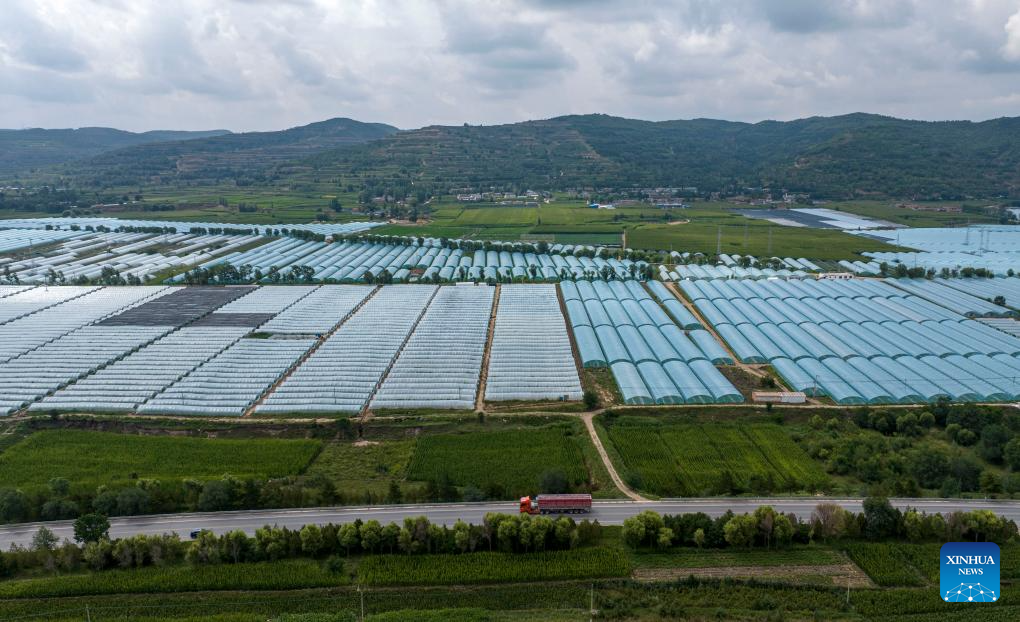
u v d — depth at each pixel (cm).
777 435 13988
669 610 8588
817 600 8812
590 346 19075
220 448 13512
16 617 8669
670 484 11988
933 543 10000
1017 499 11394
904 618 8462
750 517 9975
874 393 15675
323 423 14675
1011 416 14350
